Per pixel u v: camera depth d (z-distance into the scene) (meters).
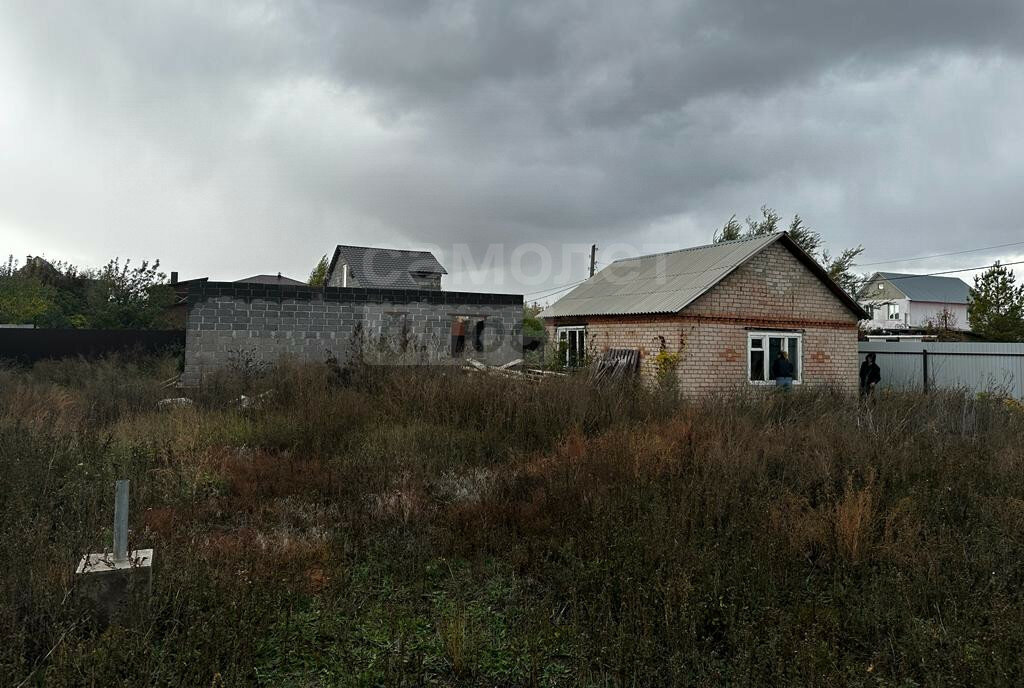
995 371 18.05
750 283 16.97
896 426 9.37
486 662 3.61
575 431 8.64
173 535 4.94
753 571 4.44
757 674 3.31
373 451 8.09
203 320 14.83
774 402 11.99
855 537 5.11
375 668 3.49
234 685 3.06
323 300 16.05
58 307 27.28
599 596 4.18
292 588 4.26
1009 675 3.34
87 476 6.01
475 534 5.42
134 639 3.19
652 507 5.55
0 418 7.87
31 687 3.10
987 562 4.82
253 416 10.06
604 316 18.41
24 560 3.90
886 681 3.42
